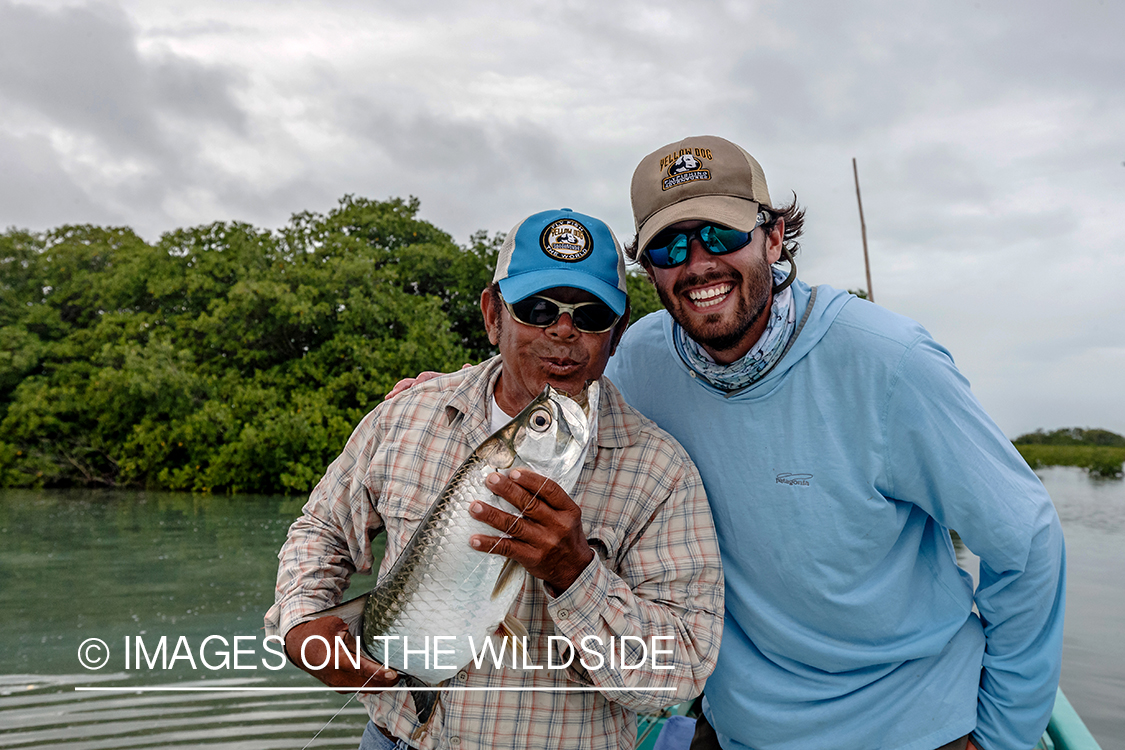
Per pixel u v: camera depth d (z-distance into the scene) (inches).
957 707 90.6
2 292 1295.5
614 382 102.8
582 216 86.9
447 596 72.7
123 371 1005.2
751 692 94.0
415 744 82.4
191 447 973.2
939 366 82.9
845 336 84.9
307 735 211.2
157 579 438.3
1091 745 103.0
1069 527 646.5
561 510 69.1
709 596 82.0
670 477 83.8
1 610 367.6
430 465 86.3
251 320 1095.0
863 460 85.4
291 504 831.7
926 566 93.6
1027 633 87.7
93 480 1056.2
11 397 1155.3
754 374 87.0
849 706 91.0
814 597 88.6
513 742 77.6
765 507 88.7
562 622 72.1
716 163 83.1
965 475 82.1
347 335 1065.5
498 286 86.0
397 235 1375.5
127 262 1312.7
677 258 83.5
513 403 87.0
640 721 131.0
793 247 96.8
